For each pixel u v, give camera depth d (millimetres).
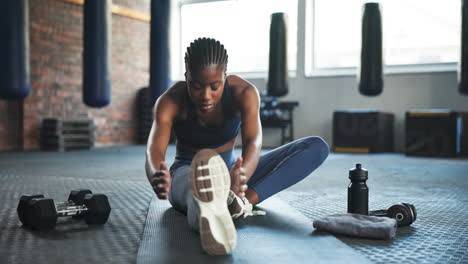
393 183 3137
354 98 7441
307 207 2111
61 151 6395
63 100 7078
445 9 6965
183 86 1684
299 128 7789
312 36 7836
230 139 1830
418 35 7141
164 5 3123
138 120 8398
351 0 7609
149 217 1819
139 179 3254
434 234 1550
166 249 1313
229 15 8391
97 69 3176
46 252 1294
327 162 4926
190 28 8703
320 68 7871
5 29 2654
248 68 8328
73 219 1775
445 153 5883
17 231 1562
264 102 7469
